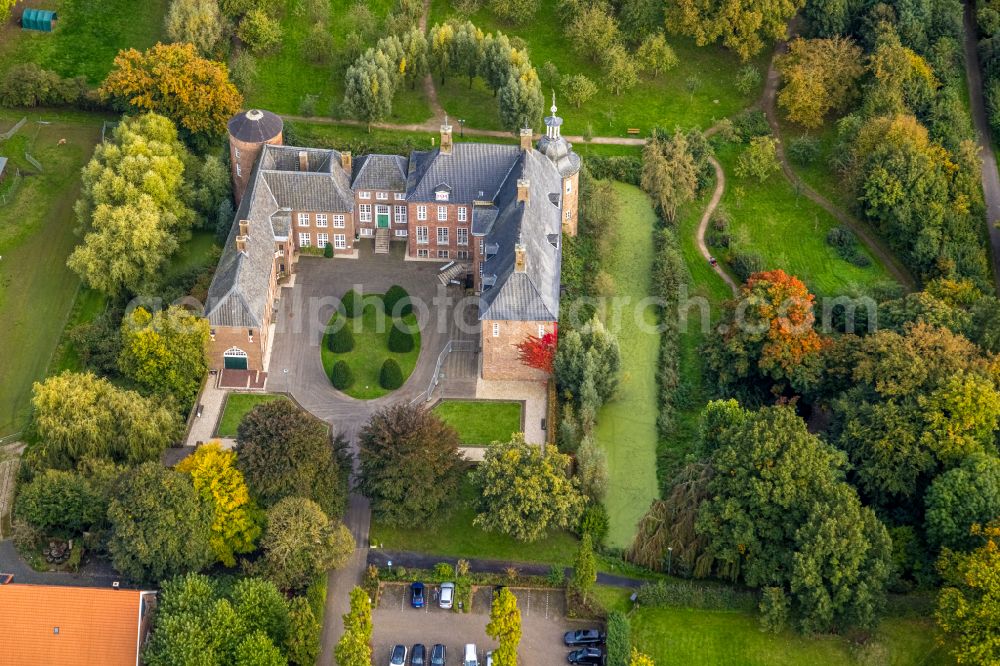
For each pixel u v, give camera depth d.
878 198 184.12
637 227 188.00
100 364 159.12
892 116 192.62
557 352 159.38
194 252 178.12
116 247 166.12
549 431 154.75
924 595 135.12
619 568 140.00
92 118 197.38
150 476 132.50
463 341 168.12
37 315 168.50
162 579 131.12
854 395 151.38
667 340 169.88
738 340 160.12
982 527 132.50
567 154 179.12
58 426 142.88
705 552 137.62
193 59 188.62
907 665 129.12
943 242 180.12
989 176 198.12
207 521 132.75
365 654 121.50
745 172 195.00
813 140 199.50
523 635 132.25
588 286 176.00
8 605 121.81
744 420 143.75
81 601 122.06
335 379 160.00
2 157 186.25
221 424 155.62
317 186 175.38
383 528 143.62
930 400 143.50
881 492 142.75
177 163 177.50
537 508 137.12
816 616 129.12
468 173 174.50
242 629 122.62
